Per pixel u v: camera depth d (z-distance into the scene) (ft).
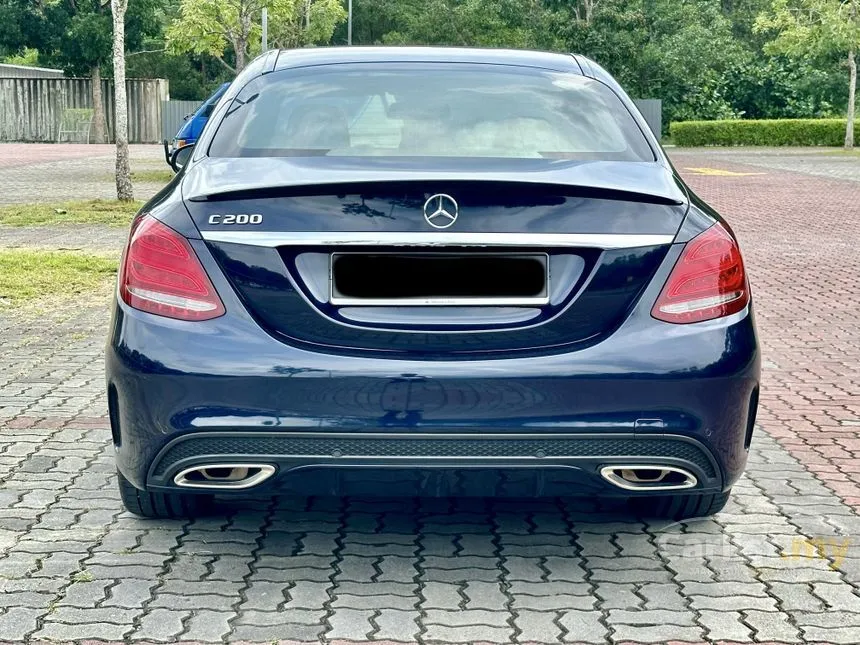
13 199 61.46
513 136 12.96
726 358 11.41
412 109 13.38
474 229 11.23
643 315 11.41
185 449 11.32
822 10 142.51
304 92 13.75
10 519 13.98
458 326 11.27
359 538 13.39
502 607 11.44
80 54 162.40
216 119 13.46
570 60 15.11
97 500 14.74
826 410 20.36
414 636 10.73
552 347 11.30
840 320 29.78
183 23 94.58
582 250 11.34
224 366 11.12
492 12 205.98
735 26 264.11
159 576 12.17
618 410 11.20
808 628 11.05
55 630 10.80
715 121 163.43
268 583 12.00
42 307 30.04
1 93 166.20
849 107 145.89
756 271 38.91
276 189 11.25
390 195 11.25
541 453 11.19
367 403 11.06
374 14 255.50
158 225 11.59
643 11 187.93
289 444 11.16
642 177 12.19
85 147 143.23
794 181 87.97
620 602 11.61
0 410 19.47
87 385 21.39
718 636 10.84
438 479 11.40
